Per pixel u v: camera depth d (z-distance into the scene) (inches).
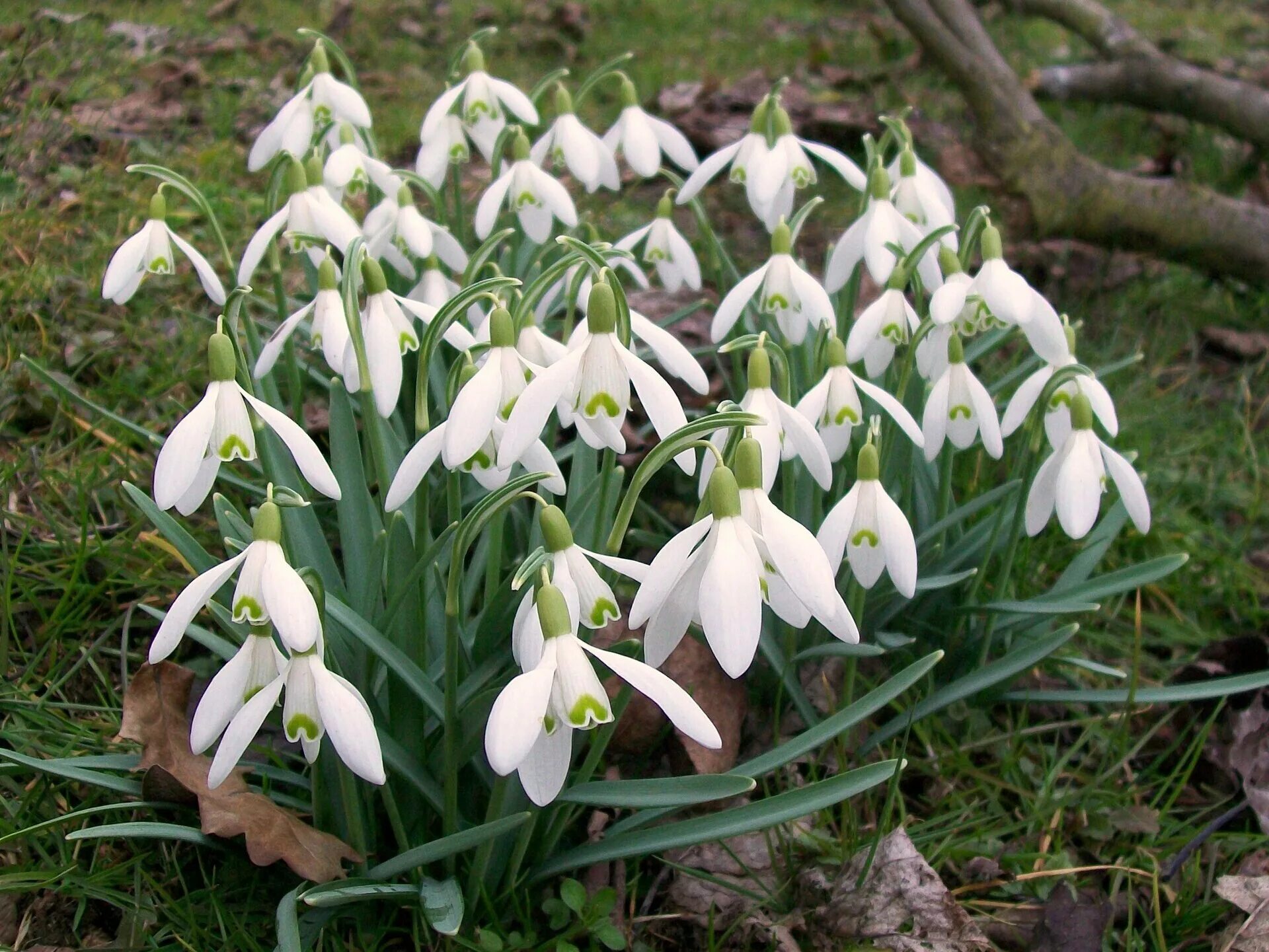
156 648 11.4
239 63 33.1
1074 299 27.0
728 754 15.8
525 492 13.0
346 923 13.9
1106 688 17.2
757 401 13.2
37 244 20.5
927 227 16.8
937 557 17.0
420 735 14.0
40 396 18.4
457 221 18.4
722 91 35.8
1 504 16.9
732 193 29.5
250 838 13.1
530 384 12.1
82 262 21.4
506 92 17.7
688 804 12.8
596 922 14.0
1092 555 17.3
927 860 15.2
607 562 11.8
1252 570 20.0
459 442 12.2
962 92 28.2
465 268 16.9
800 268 15.4
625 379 12.3
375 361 13.6
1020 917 15.0
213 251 23.1
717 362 18.6
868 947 14.0
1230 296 27.6
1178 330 26.2
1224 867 15.7
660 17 43.3
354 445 14.6
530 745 10.9
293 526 14.6
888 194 16.2
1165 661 18.5
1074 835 16.0
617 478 13.7
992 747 16.8
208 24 36.3
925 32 27.8
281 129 17.5
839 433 14.4
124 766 13.8
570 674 11.2
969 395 15.0
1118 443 21.7
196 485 12.4
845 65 39.2
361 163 16.9
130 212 23.0
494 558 13.9
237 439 12.3
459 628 14.7
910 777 16.3
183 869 14.1
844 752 15.8
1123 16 47.3
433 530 16.8
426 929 13.6
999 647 17.2
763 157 17.0
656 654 11.9
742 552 11.5
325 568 14.5
